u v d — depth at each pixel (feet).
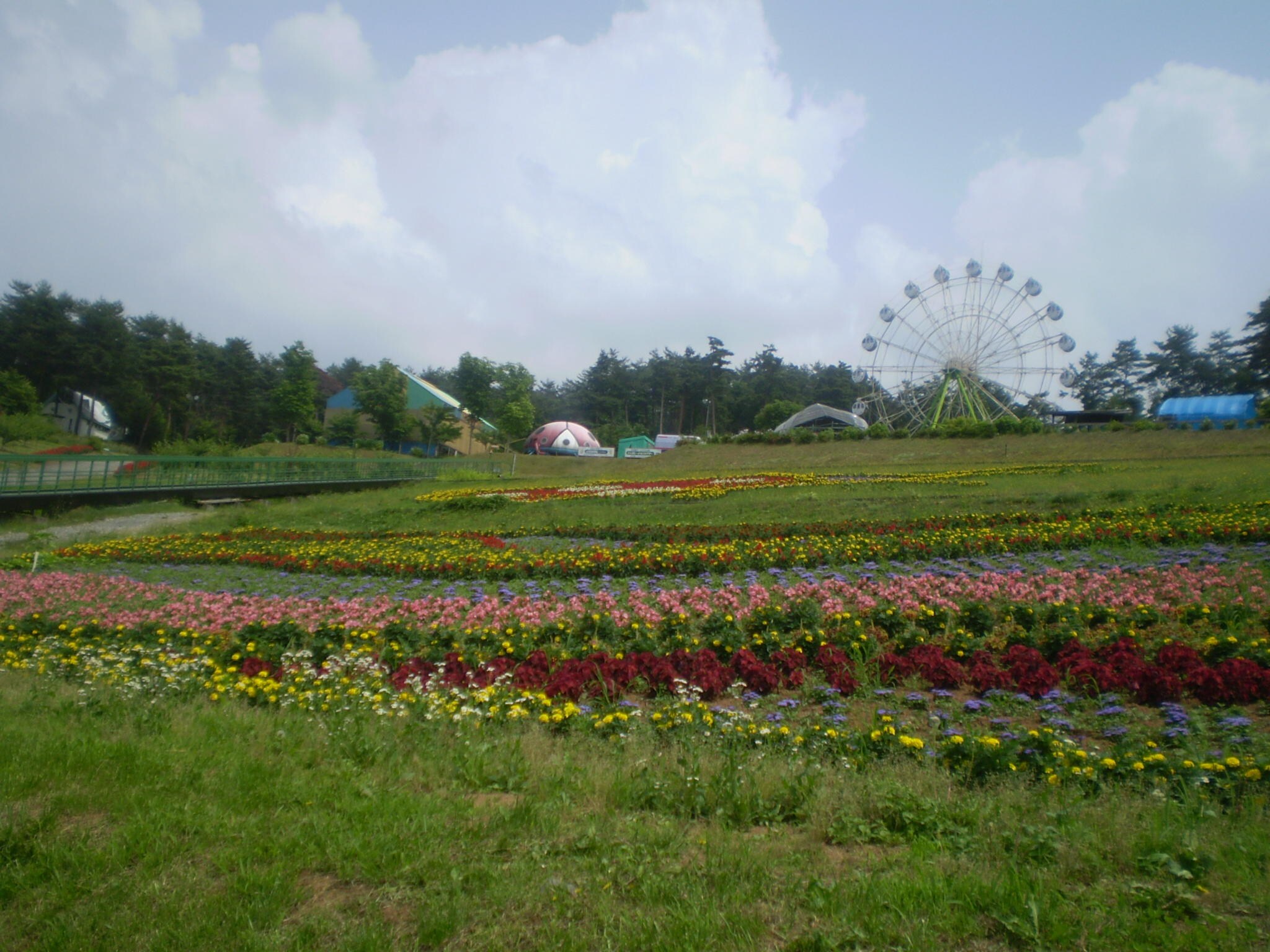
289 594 50.01
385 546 67.00
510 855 14.21
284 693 26.08
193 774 18.02
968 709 23.21
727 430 368.89
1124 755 18.15
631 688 26.55
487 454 282.77
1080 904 12.01
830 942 11.15
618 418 365.20
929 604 34.68
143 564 64.69
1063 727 20.90
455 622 38.06
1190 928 11.37
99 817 15.96
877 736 19.67
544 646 31.71
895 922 11.66
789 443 209.87
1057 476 107.04
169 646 33.63
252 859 14.02
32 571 57.21
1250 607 31.76
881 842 14.82
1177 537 49.55
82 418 220.64
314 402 265.54
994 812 15.31
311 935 11.84
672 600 39.55
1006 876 12.58
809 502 88.33
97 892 13.00
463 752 19.99
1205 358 295.89
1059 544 50.70
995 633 31.35
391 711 23.59
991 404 216.74
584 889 12.87
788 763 18.79
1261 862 13.12
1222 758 17.98
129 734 21.49
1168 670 24.80
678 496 102.58
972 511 72.90
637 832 14.89
